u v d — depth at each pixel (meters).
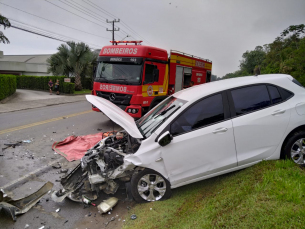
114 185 3.80
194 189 3.77
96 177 3.64
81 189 3.88
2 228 3.23
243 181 3.34
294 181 2.99
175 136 3.47
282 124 3.61
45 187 3.73
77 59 25.77
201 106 3.61
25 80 29.31
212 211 2.84
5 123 9.55
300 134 3.66
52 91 26.31
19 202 3.50
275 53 43.09
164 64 9.55
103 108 3.97
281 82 3.84
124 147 4.18
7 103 15.34
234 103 3.62
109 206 3.56
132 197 3.82
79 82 27.77
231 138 3.50
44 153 6.20
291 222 2.29
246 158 3.59
